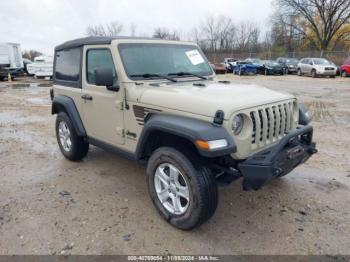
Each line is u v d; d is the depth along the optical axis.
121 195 4.01
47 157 5.46
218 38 60.12
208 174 2.96
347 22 45.09
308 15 46.75
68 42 4.79
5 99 13.30
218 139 2.73
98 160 5.23
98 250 2.96
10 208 3.68
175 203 3.23
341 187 4.18
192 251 2.94
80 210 3.64
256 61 31.09
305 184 4.27
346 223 3.36
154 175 3.37
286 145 3.25
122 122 3.81
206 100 2.97
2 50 23.52
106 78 3.54
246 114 2.91
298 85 18.52
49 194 4.04
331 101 11.55
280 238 3.12
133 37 4.06
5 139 6.70
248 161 2.92
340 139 6.36
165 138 3.33
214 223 3.38
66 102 4.77
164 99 3.25
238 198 3.90
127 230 3.25
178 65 4.25
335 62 33.94
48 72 24.80
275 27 51.53
